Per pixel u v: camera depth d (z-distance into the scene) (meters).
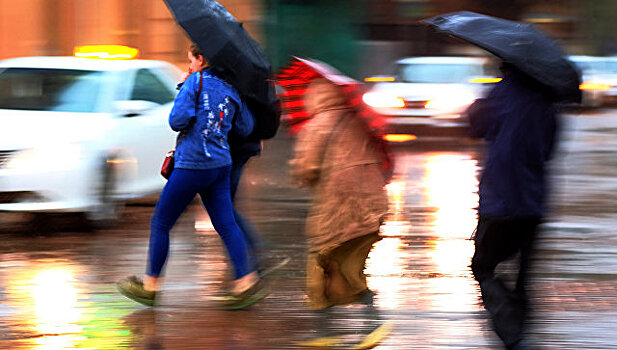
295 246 12.81
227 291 10.29
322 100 8.34
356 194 8.20
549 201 7.67
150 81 16.28
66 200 13.46
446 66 29.94
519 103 7.38
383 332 8.30
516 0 56.72
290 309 9.55
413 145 27.66
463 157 24.80
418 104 28.36
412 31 46.91
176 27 32.69
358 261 8.43
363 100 8.33
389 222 14.89
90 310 9.44
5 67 15.69
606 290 10.43
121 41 32.69
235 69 9.07
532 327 8.91
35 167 13.27
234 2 34.78
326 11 39.56
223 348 8.23
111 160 14.16
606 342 8.48
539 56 7.35
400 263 11.75
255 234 10.08
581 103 7.55
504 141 7.37
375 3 45.25
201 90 8.98
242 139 9.59
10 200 13.31
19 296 9.96
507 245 7.61
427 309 9.53
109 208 14.17
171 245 12.88
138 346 8.25
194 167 8.98
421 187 19.09
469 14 8.06
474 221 15.08
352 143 8.27
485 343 8.36
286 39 37.88
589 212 15.84
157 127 15.67
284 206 16.28
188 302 9.81
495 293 7.61
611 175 21.06
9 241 13.11
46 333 8.60
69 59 16.06
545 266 11.61
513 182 7.34
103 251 12.42
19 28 32.12
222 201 9.38
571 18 59.22
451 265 11.67
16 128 13.59
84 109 14.61
